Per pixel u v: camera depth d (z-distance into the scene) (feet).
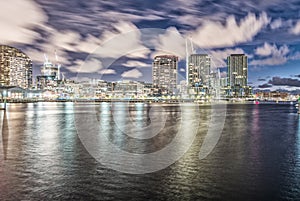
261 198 42.19
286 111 354.74
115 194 43.47
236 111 351.25
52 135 112.98
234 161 64.54
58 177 51.65
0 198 41.78
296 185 47.65
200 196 42.63
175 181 49.42
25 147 83.51
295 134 117.50
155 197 42.24
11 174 53.52
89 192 44.21
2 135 112.88
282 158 67.87
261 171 55.98
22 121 185.26
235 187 46.55
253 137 107.45
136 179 50.44
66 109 373.40
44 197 42.22
